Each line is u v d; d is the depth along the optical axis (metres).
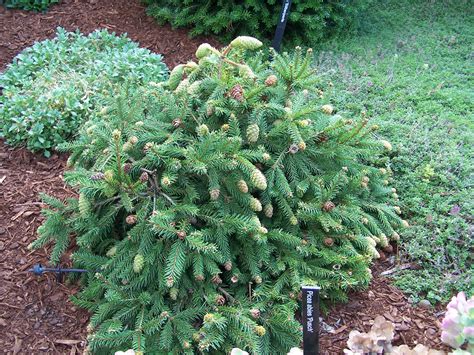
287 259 0.73
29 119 0.96
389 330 0.67
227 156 0.70
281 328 0.69
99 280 0.70
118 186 0.67
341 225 0.73
